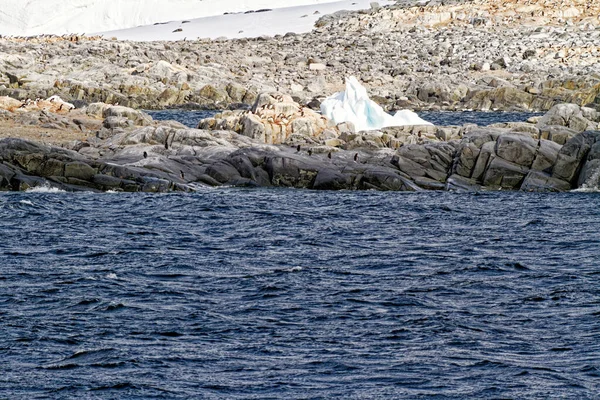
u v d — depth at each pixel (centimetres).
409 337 8294
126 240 12506
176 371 7406
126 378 7219
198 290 9844
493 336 8338
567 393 7006
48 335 8244
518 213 14838
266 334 8356
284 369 7475
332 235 13050
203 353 7838
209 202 15650
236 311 9062
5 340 8100
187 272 10681
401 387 7106
